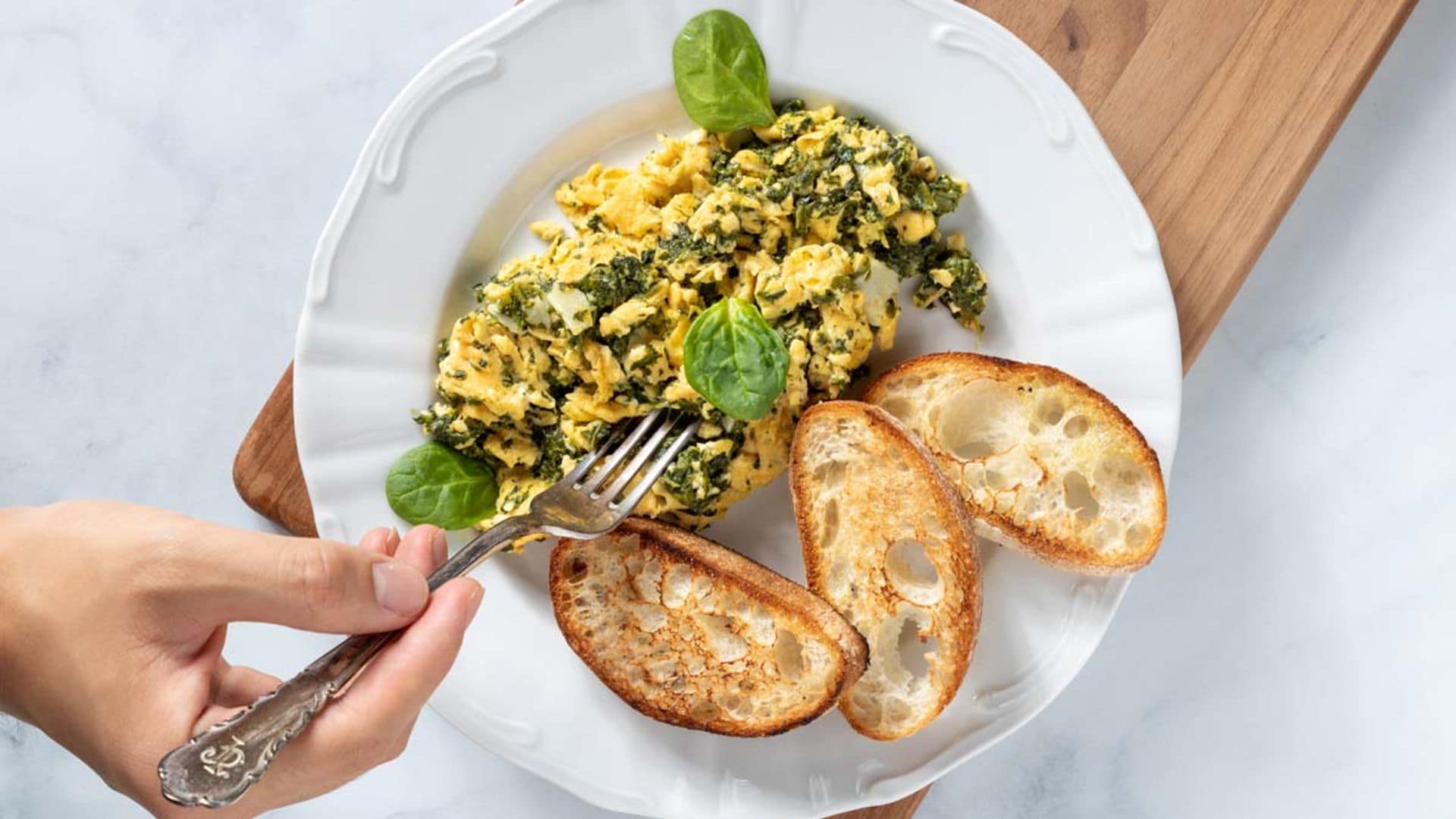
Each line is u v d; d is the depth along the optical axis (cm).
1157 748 55
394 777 55
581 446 46
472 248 49
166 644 39
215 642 40
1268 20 49
